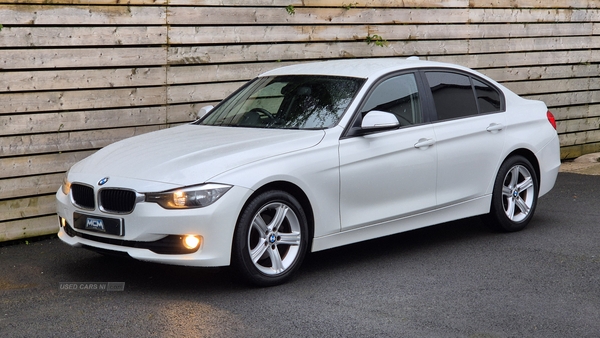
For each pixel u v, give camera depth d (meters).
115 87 7.60
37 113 7.15
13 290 5.67
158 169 5.39
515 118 7.28
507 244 6.92
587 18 11.83
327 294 5.45
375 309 5.12
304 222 5.70
